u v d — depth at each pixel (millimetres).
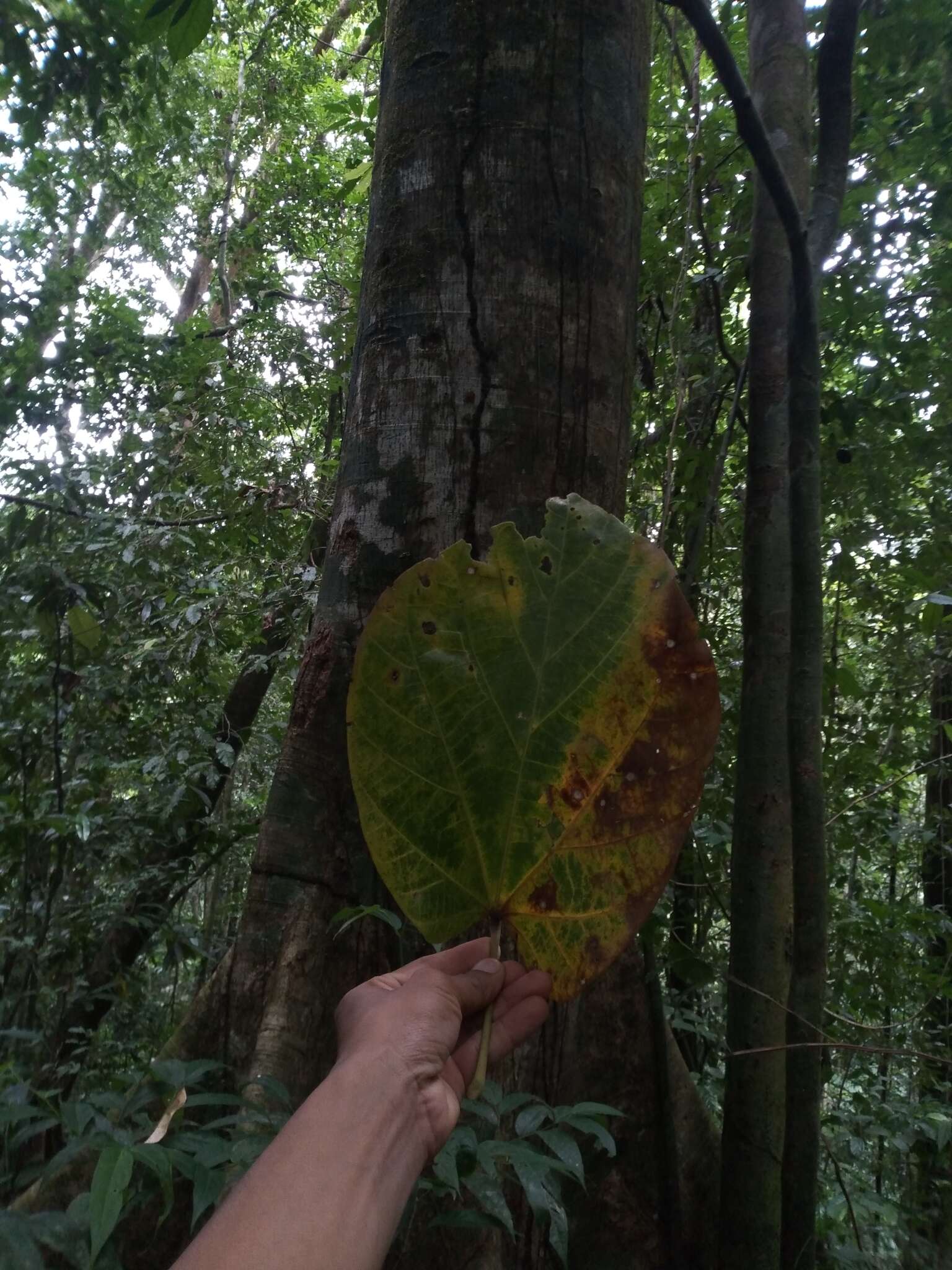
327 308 4414
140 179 5516
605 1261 1244
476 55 1292
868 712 2809
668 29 2201
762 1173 1254
